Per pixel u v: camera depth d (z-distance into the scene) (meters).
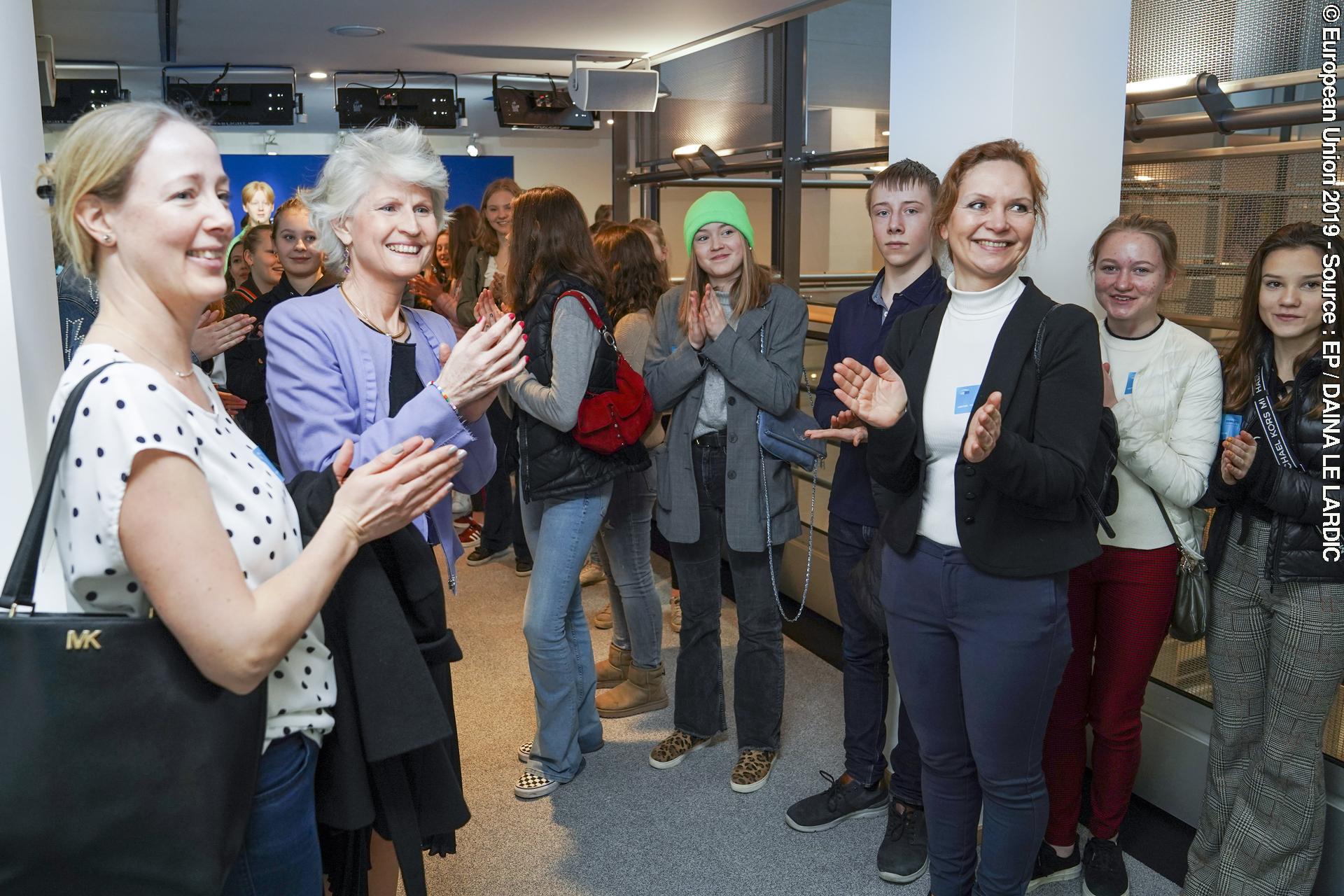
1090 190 2.34
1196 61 2.49
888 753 2.64
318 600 1.11
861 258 5.92
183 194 1.08
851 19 4.21
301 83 7.36
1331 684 1.92
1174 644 2.54
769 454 2.52
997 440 1.53
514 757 2.86
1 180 1.51
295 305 1.60
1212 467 2.07
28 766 0.98
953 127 2.37
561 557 2.54
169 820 1.02
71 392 1.03
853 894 2.23
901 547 1.85
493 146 9.38
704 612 2.76
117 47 5.96
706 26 5.02
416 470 1.18
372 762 1.35
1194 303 2.56
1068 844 2.28
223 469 1.14
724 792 2.67
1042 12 2.20
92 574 1.03
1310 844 1.98
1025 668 1.75
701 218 2.50
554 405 2.38
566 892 2.25
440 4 4.73
